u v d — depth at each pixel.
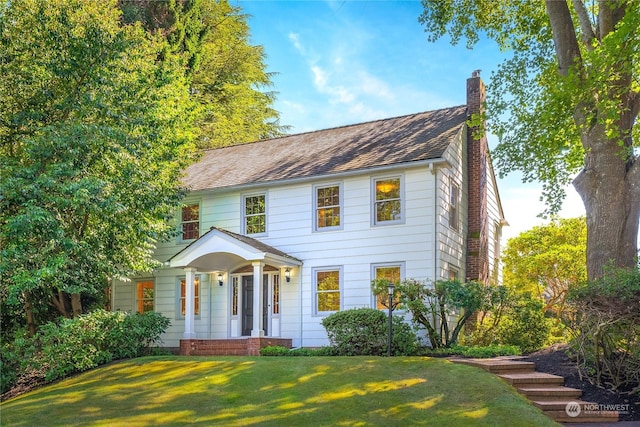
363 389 10.00
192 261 17.33
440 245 16.05
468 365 11.09
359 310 14.83
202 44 33.38
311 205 17.91
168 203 16.42
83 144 13.35
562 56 14.17
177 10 31.59
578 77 13.09
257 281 16.41
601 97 13.09
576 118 13.84
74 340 14.12
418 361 11.67
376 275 16.67
